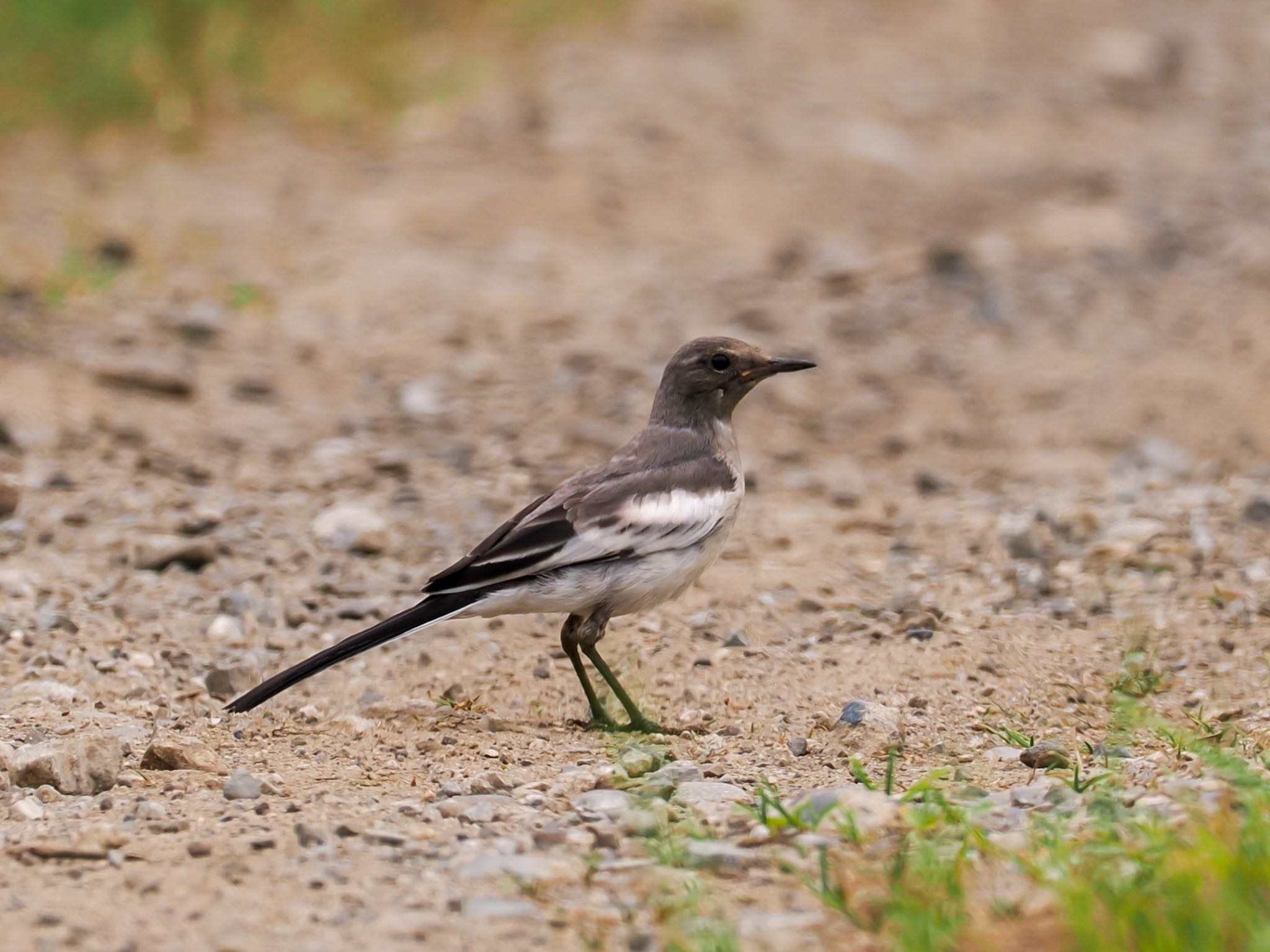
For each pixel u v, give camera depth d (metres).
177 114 23.56
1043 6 33.81
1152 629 10.83
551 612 9.26
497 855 7.21
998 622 10.98
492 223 21.67
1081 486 14.55
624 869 7.06
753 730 9.38
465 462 15.00
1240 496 13.71
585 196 22.72
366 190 22.36
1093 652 10.50
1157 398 17.05
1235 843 6.77
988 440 16.38
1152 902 6.34
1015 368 18.08
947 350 18.56
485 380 17.17
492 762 8.73
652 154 24.28
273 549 12.52
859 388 17.59
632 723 9.41
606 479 9.46
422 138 24.20
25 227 19.78
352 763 8.71
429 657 10.50
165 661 10.46
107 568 12.05
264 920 6.57
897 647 10.56
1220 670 10.16
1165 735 8.95
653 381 17.36
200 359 17.02
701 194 23.08
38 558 12.18
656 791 8.09
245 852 7.25
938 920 6.42
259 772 8.53
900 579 12.00
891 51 30.16
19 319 17.09
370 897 6.79
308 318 18.38
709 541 9.55
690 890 6.80
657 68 27.81
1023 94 28.31
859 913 6.60
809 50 29.81
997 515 13.49
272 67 25.00
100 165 22.28
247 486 14.00
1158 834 6.92
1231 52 31.33
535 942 6.40
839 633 10.88
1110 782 7.93
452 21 28.48
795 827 7.45
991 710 9.55
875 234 22.14
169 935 6.43
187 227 20.42
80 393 15.62
